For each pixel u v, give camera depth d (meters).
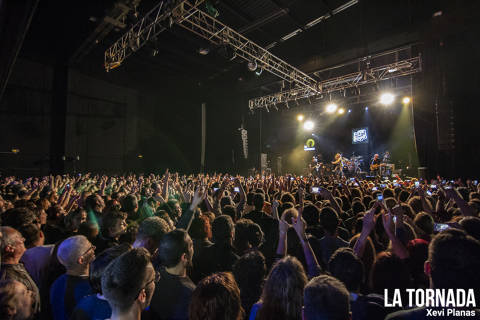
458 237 1.27
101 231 2.88
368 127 22.52
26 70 16.80
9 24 7.95
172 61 18.72
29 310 1.50
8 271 1.85
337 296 1.25
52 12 13.87
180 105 23.47
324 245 3.02
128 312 1.31
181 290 1.81
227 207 3.84
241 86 21.25
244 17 14.20
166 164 22.62
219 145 22.25
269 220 4.02
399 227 2.95
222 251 2.53
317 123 24.47
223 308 1.31
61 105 17.69
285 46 17.50
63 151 17.47
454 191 3.29
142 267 1.36
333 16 15.35
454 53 12.76
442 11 12.95
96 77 19.27
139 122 21.62
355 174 20.81
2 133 16.06
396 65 15.09
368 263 2.39
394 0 14.01
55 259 2.32
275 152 24.58
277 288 1.42
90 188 7.73
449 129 12.58
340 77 17.30
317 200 6.02
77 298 1.86
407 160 21.44
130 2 10.91
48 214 3.70
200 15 12.92
